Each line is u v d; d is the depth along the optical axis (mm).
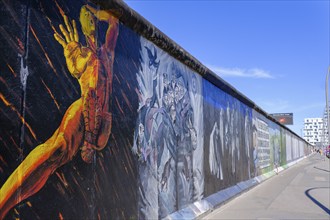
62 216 4211
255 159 17719
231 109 13414
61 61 4301
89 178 4766
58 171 4180
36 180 3834
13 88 3596
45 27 4070
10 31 3592
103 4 5176
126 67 5895
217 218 8672
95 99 4953
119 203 5492
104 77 5211
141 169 6270
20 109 3668
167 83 7598
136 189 6062
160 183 7020
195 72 9461
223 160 11852
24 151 3689
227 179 12211
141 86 6398
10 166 3512
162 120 7254
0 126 3428
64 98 4324
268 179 19984
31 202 3758
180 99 8320
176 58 8117
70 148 4398
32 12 3891
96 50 5039
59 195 4176
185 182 8359
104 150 5145
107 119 5254
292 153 38906
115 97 5508
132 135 5996
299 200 11828
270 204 10922
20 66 3697
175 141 7898
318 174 23625
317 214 9352
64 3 4410
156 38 6918
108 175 5227
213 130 10922
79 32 4676
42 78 3984
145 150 6453
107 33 5355
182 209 8062
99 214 4957
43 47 4023
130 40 6078
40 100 3939
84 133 4684
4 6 3543
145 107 6512
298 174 23672
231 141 13141
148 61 6734
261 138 19953
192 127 9047
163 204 7098
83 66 4719
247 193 13641
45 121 4000
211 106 10836
